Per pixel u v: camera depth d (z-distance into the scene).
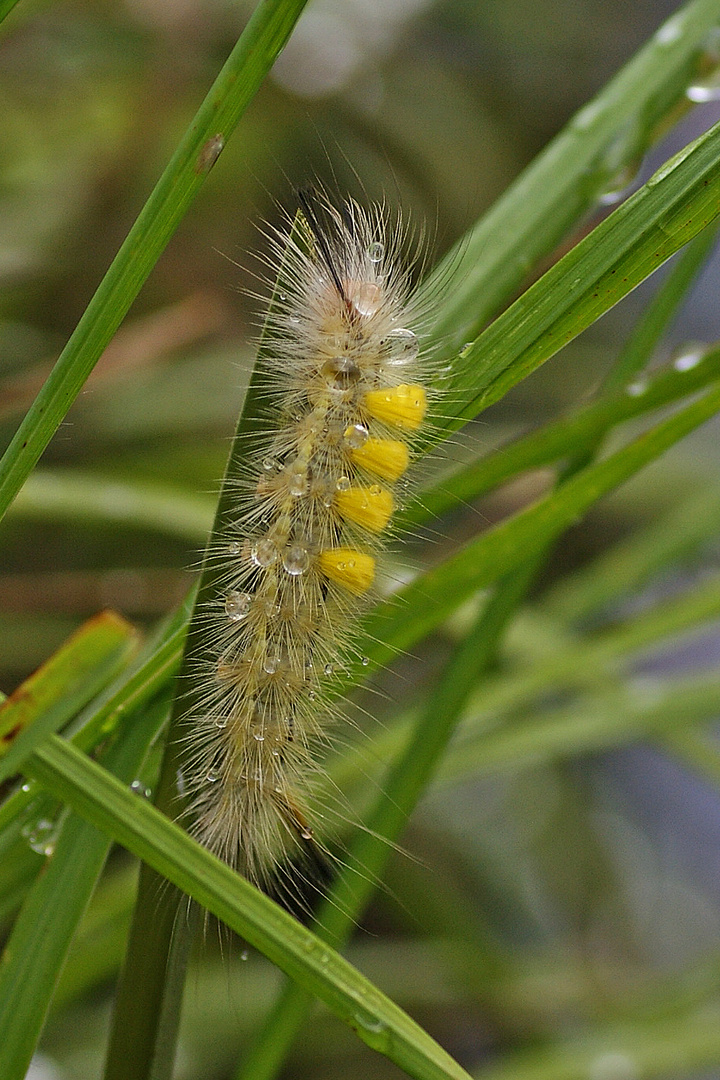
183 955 0.22
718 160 0.21
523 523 0.23
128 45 0.35
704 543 0.31
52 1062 0.28
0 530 0.32
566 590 0.34
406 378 0.22
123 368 0.30
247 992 0.30
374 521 0.22
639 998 0.32
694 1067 0.28
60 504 0.27
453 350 0.22
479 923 0.36
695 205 0.21
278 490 0.22
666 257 0.21
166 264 0.36
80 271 0.34
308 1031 0.32
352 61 0.36
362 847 0.23
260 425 0.22
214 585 0.22
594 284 0.21
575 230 0.24
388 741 0.26
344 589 0.22
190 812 0.22
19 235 0.34
